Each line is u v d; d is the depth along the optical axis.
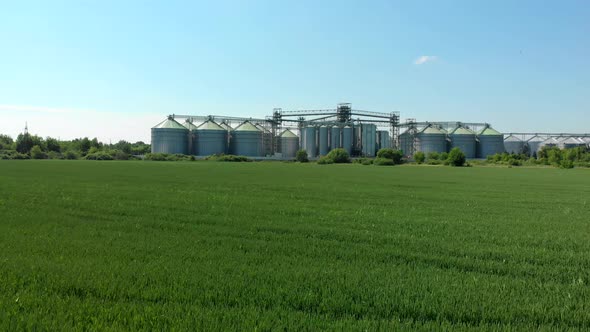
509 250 12.70
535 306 7.66
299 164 115.06
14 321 6.65
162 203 24.06
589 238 14.95
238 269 10.01
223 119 157.75
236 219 18.42
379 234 15.16
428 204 26.33
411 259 11.41
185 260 10.87
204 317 6.90
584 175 69.50
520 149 173.88
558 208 24.98
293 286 8.70
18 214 18.91
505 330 6.58
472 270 10.45
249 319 6.86
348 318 7.08
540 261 11.44
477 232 15.95
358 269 10.20
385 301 7.86
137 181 42.69
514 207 25.34
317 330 6.46
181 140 148.38
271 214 20.28
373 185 43.16
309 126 154.75
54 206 21.92
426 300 7.91
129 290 8.20
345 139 151.12
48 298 7.73
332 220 18.56
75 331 6.30
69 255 11.18
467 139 159.25
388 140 163.50
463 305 7.65
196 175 56.09
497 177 61.88
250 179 49.94
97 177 47.78
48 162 96.12
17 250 11.63
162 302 7.67
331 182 46.72
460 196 32.16
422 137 158.50
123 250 11.86
